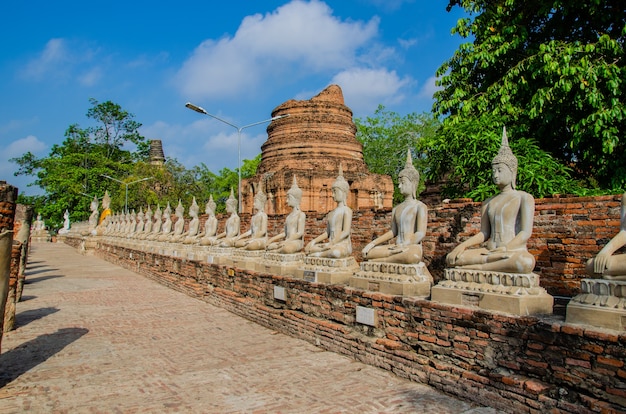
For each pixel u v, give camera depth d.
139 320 12.70
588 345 5.46
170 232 26.27
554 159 14.81
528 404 5.92
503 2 16.98
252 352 9.41
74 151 68.81
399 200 48.25
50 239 71.31
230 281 14.27
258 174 37.53
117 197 54.56
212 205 20.27
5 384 7.62
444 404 6.54
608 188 14.77
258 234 14.84
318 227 17.91
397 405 6.53
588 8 15.41
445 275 7.56
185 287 17.55
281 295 11.32
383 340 8.19
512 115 15.71
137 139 74.50
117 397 7.03
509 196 7.27
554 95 14.39
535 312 6.47
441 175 17.78
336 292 9.52
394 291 8.36
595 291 5.69
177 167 57.50
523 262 6.59
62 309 14.38
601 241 8.66
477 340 6.71
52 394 7.16
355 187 34.34
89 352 9.52
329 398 6.84
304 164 35.22
